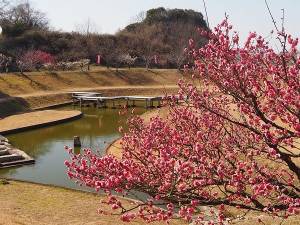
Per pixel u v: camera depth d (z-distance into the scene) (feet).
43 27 323.37
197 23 322.34
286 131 28.02
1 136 115.55
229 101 36.14
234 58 27.55
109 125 140.36
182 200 26.58
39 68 246.88
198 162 29.63
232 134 36.65
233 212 46.21
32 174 82.99
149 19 344.69
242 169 29.63
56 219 54.03
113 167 27.27
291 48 25.81
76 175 28.48
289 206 25.31
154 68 277.23
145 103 199.62
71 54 276.82
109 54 282.36
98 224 51.65
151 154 31.94
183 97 35.06
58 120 141.79
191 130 34.76
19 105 171.01
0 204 60.08
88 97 184.85
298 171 28.37
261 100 31.58
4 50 255.70
